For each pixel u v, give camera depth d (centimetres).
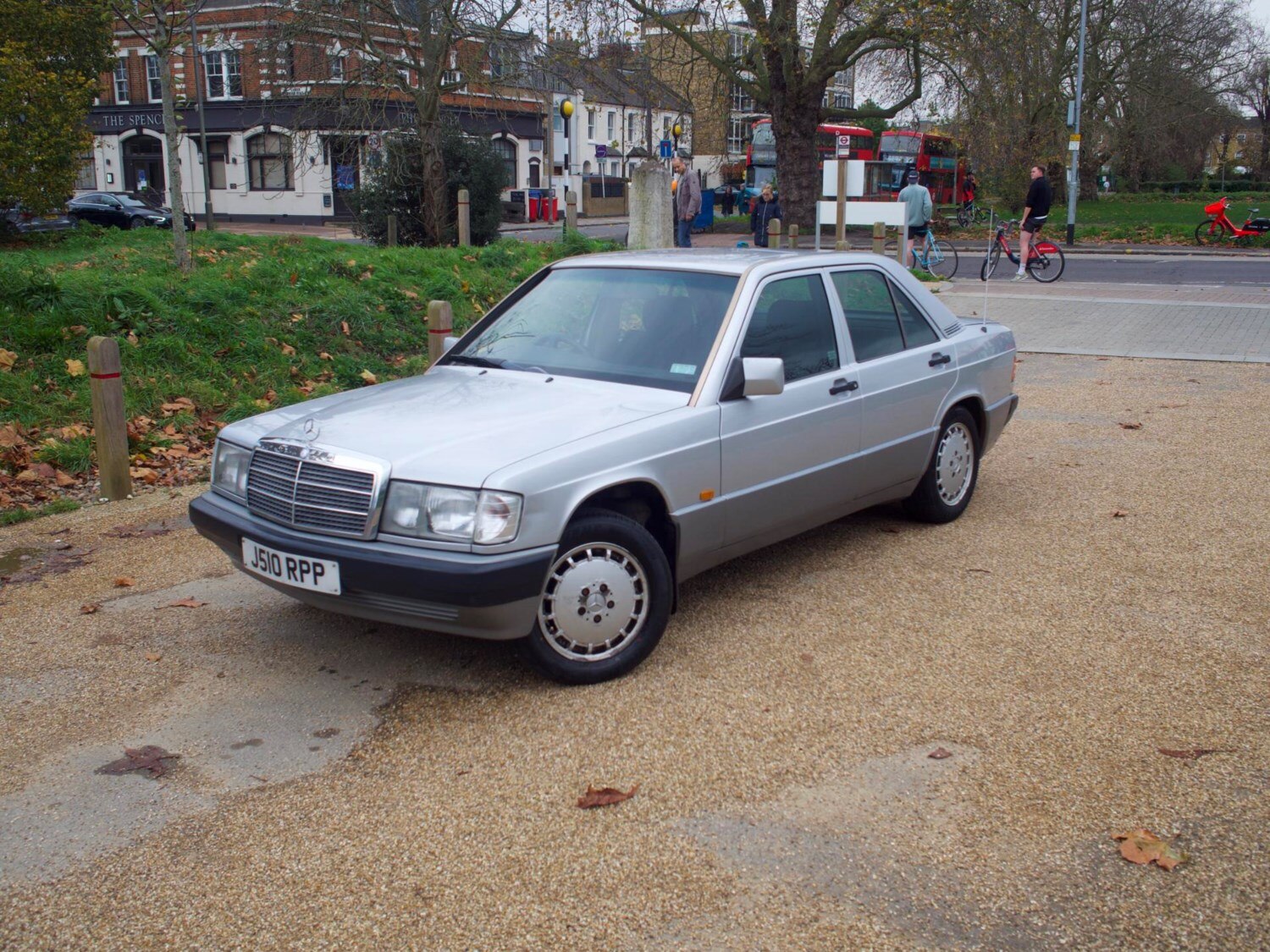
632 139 6106
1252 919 291
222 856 326
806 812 342
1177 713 406
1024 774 363
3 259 1195
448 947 285
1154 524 639
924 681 433
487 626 401
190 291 1085
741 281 512
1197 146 5997
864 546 605
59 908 303
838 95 4344
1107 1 4222
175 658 468
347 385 1005
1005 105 2917
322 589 412
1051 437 869
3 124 2327
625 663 439
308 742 394
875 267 598
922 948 281
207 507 465
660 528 467
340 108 2194
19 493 722
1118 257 2647
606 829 335
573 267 574
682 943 285
